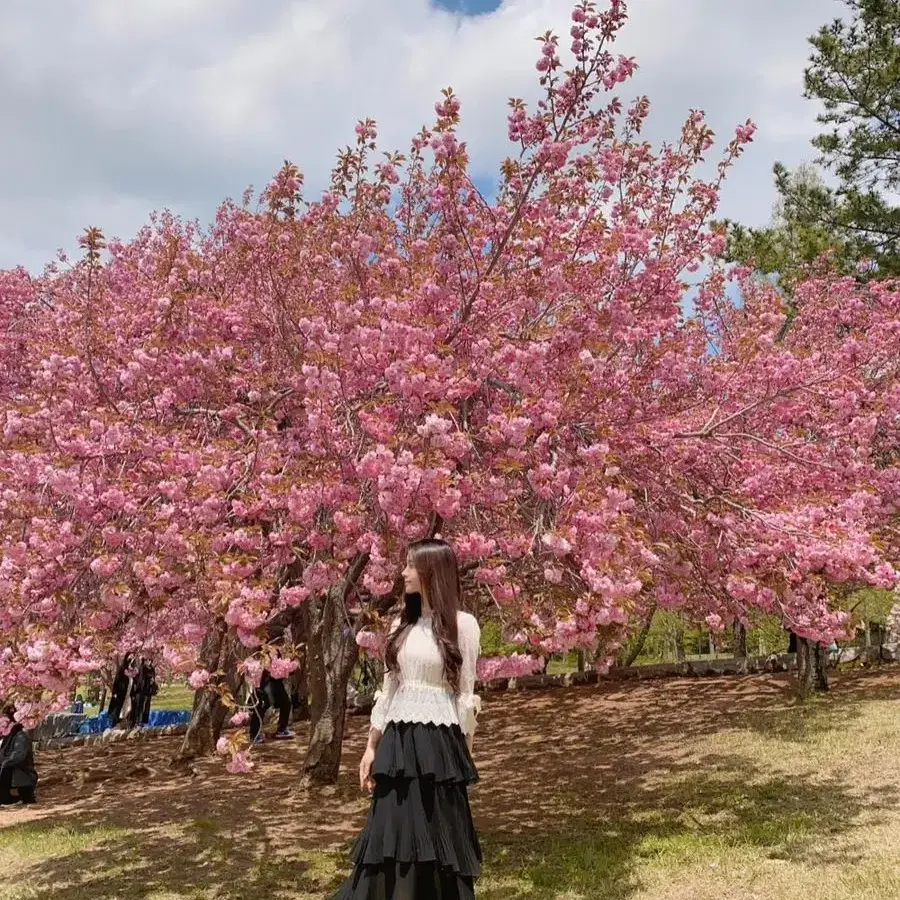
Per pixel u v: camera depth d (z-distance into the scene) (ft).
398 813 10.50
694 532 21.66
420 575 11.55
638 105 25.03
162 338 22.94
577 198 22.41
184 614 22.25
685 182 24.71
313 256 25.86
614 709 40.68
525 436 17.13
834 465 24.26
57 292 38.09
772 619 36.37
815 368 26.89
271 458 19.81
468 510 18.98
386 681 11.48
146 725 55.57
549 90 20.81
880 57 49.14
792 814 19.22
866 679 39.58
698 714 36.04
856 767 23.18
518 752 33.32
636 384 23.03
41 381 21.40
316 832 22.38
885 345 29.40
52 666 15.93
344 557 19.17
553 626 17.69
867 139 50.11
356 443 18.94
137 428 20.30
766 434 25.95
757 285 41.57
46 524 17.47
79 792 32.63
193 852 20.88
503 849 19.13
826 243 48.01
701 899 14.44
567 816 21.95
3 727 19.27
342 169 25.63
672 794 22.80
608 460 17.63
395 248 24.56
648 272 22.49
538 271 20.17
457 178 20.77
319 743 28.43
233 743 16.24
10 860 21.53
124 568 18.22
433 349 18.61
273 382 23.86
